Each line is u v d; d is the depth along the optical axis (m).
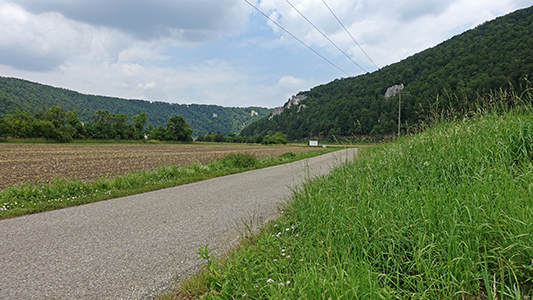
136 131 91.75
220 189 8.23
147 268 3.03
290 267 2.38
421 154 4.37
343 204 3.40
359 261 2.16
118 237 4.06
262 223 4.31
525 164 3.07
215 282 2.37
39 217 5.34
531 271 1.76
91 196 7.29
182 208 5.84
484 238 2.13
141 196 7.38
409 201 2.92
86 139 76.25
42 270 3.01
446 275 1.83
